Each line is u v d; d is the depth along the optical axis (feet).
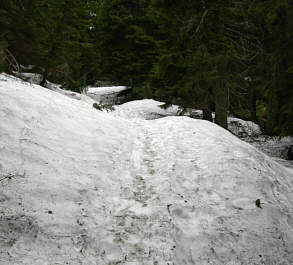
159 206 15.74
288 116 33.65
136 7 60.49
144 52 50.01
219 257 13.00
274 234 15.33
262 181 20.06
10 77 28.68
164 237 13.37
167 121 34.53
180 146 24.82
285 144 48.96
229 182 19.11
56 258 10.71
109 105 41.06
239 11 36.55
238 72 40.78
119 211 14.84
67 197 14.47
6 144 16.24
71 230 12.42
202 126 31.68
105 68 61.36
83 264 10.85
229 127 56.90
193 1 37.52
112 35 58.13
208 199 17.15
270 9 34.19
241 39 39.32
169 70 39.93
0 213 11.68
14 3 26.71
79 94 52.49
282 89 34.63
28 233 11.39
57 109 24.58
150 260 11.85
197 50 36.27
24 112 20.72
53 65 39.93
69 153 18.85
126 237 12.93
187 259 12.42
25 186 13.78
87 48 48.80
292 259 14.14
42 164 16.14
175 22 38.47
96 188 16.26
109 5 60.23
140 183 18.22
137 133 28.94
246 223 15.53
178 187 17.98
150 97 65.51
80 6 44.62
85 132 23.16
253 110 63.21
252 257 13.46
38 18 33.65
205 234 14.14
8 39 25.52
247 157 23.56
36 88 29.25
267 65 38.68
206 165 21.03
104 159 20.06
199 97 41.16
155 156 22.85
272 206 17.52
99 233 12.78
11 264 9.61
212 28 37.70
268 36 38.81
